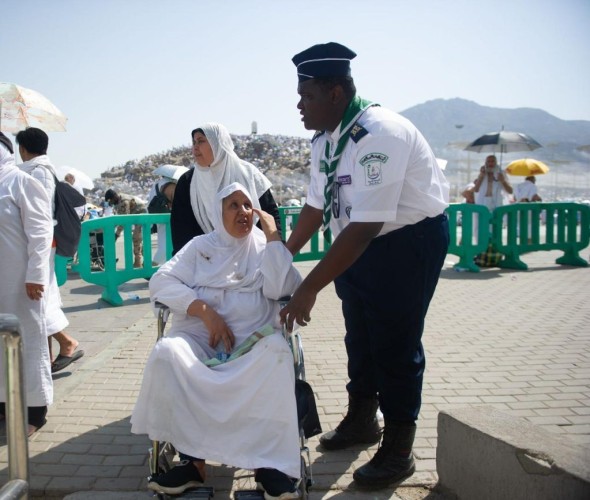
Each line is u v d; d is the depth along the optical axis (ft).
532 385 14.56
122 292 28.22
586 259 39.32
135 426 9.19
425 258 9.52
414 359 9.87
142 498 9.36
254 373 8.93
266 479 8.61
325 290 27.73
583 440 11.43
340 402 13.58
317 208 11.36
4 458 11.00
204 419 8.98
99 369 16.12
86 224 24.14
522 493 8.36
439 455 9.86
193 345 9.98
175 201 13.58
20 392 7.19
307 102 9.53
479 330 20.10
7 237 11.80
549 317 21.95
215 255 10.98
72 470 10.55
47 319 15.23
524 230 34.53
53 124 23.89
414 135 9.27
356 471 10.01
